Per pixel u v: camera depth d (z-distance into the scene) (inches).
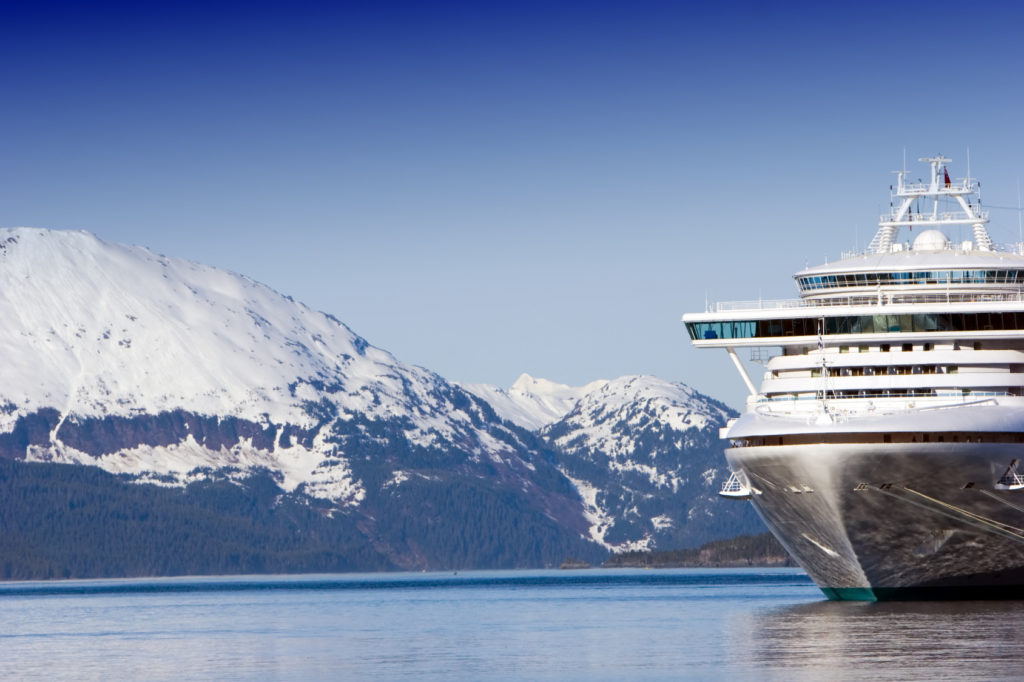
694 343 4050.2
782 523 4050.2
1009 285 3932.1
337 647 4222.4
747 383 4101.9
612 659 3540.8
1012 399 3737.7
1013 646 3211.1
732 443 4074.8
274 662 3757.4
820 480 3727.9
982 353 3801.7
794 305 4089.6
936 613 3846.0
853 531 3831.2
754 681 2888.8
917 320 3823.8
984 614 3789.4
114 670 3668.8
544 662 3540.8
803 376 3932.1
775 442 3806.6
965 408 3654.0
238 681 3312.0
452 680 3196.4
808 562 4188.0
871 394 3821.4
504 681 3147.1
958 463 3624.5
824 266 4092.0
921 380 3774.6
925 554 3863.2
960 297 3927.2
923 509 3732.8
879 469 3659.0
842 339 3868.1
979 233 4271.7
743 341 3996.1
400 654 3895.2
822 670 2984.7
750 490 4047.7
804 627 3887.8
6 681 3457.2
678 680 2997.0
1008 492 3671.3
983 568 3905.0
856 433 3676.2
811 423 3705.7
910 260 3971.5
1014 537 3784.5
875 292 3971.5
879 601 4111.7
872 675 2874.0
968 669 2913.4
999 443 3644.2
